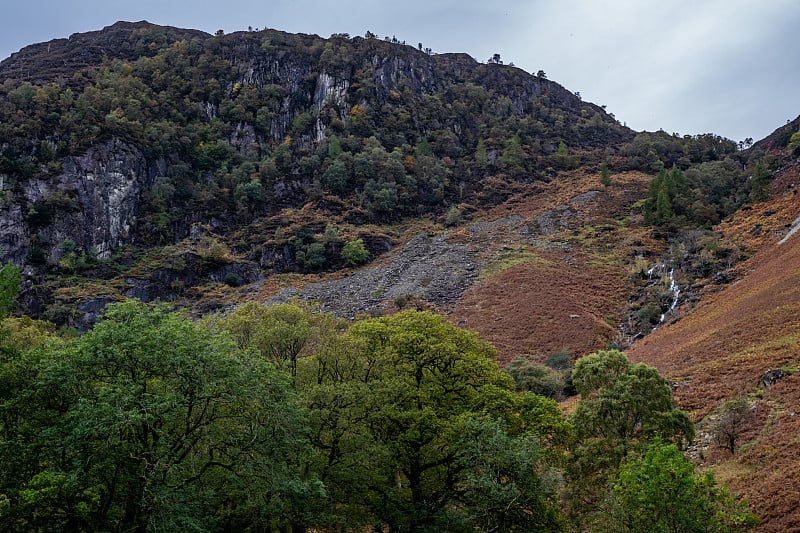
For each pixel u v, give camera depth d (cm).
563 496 2491
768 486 2567
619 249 9912
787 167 12700
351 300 9144
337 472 2364
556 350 6625
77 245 10662
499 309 7950
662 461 1730
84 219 10969
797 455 2756
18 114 11994
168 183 12538
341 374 2772
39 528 1795
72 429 1769
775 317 4819
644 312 7281
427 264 10212
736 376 3962
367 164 14050
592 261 9500
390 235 12219
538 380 5319
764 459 2864
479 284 8956
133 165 12181
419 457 2631
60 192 10912
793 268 6106
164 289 10269
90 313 8912
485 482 2177
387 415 2555
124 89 14050
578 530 2348
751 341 4581
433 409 2691
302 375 2766
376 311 8244
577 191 13350
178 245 11456
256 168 14038
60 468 1848
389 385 2569
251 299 9619
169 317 2142
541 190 14138
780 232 8594
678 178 12075
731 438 3125
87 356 1869
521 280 8806
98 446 1789
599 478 2491
